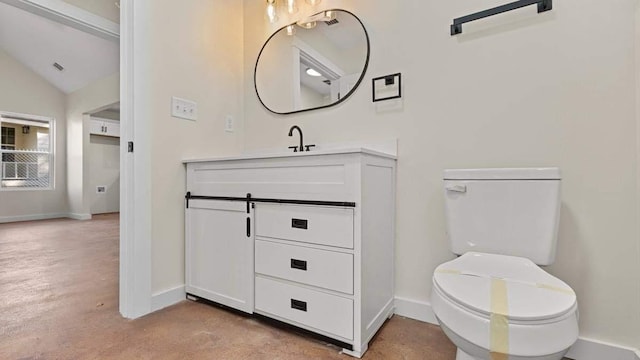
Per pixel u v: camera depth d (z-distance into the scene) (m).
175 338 1.43
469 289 0.90
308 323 1.43
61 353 1.30
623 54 1.22
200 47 2.00
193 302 1.84
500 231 1.26
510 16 1.43
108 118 6.47
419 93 1.66
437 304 0.93
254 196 1.60
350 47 1.88
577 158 1.30
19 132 5.50
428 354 1.32
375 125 1.79
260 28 2.25
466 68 1.54
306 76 2.04
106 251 3.17
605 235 1.25
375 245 1.45
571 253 1.31
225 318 1.63
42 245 3.46
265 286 1.56
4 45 5.04
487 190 1.28
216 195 1.75
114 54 4.46
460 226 1.34
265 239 1.56
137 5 1.66
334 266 1.36
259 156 1.58
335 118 1.93
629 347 1.21
